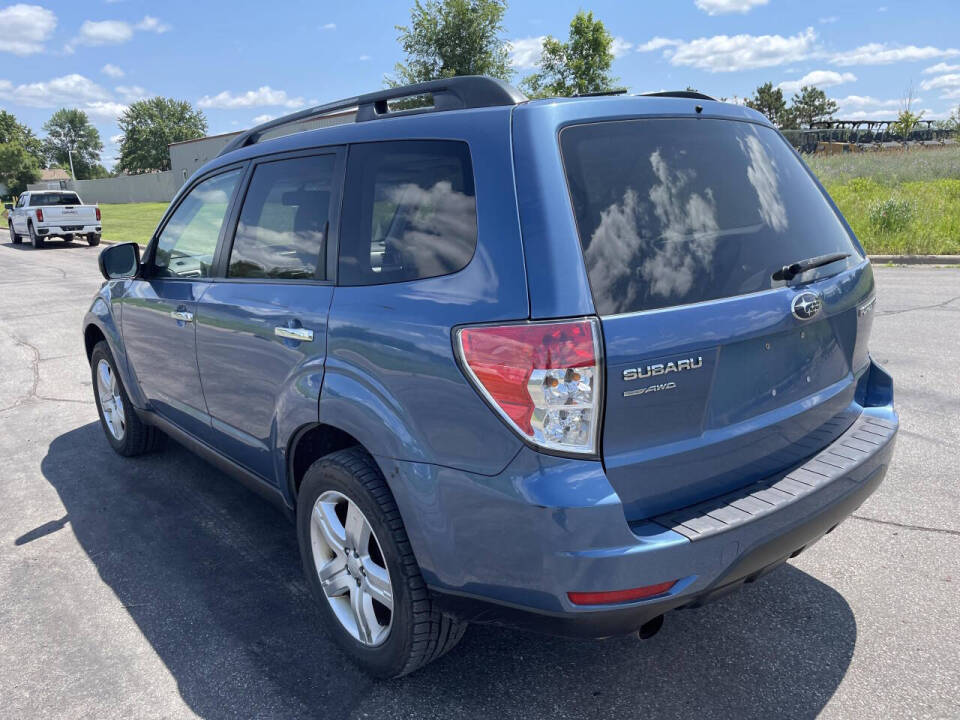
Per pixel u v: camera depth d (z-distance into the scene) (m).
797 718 2.37
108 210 44.09
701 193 2.32
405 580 2.36
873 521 3.64
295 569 3.45
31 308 11.34
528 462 2.00
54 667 2.77
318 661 2.76
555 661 2.71
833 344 2.63
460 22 31.09
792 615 2.92
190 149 53.28
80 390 6.64
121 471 4.69
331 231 2.71
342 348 2.51
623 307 2.03
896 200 14.26
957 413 4.96
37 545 3.74
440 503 2.21
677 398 2.11
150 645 2.89
